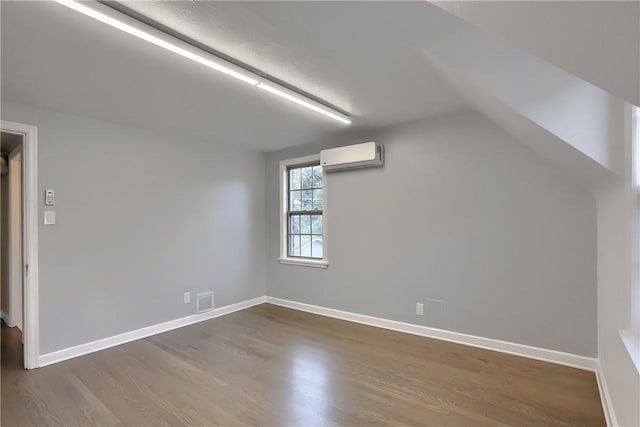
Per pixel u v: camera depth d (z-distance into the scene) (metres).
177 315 3.90
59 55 2.02
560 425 1.98
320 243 4.48
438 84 2.54
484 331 3.16
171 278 3.86
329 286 4.30
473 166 3.21
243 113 3.17
